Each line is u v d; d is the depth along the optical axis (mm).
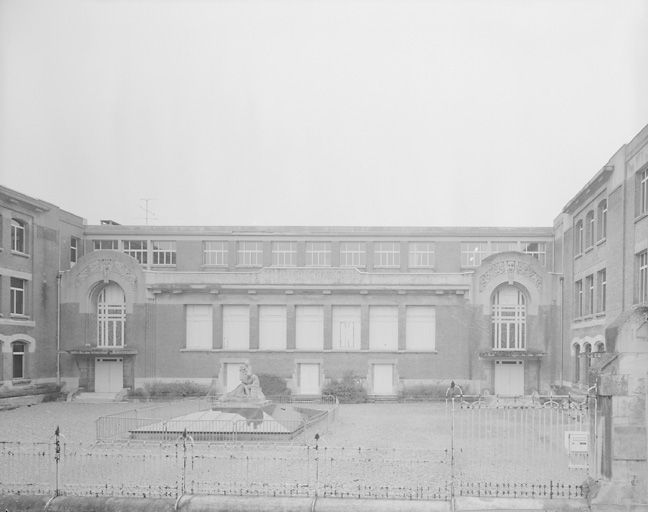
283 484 16000
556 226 43812
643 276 26859
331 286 40656
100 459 19641
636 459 14188
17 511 14508
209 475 17406
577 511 14008
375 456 19953
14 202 37250
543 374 39844
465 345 40188
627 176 28016
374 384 40406
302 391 40594
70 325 41469
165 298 41281
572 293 37938
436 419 30109
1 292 35969
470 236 46375
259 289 40875
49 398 39688
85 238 46625
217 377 40594
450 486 15805
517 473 17328
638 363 14328
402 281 40531
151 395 40094
